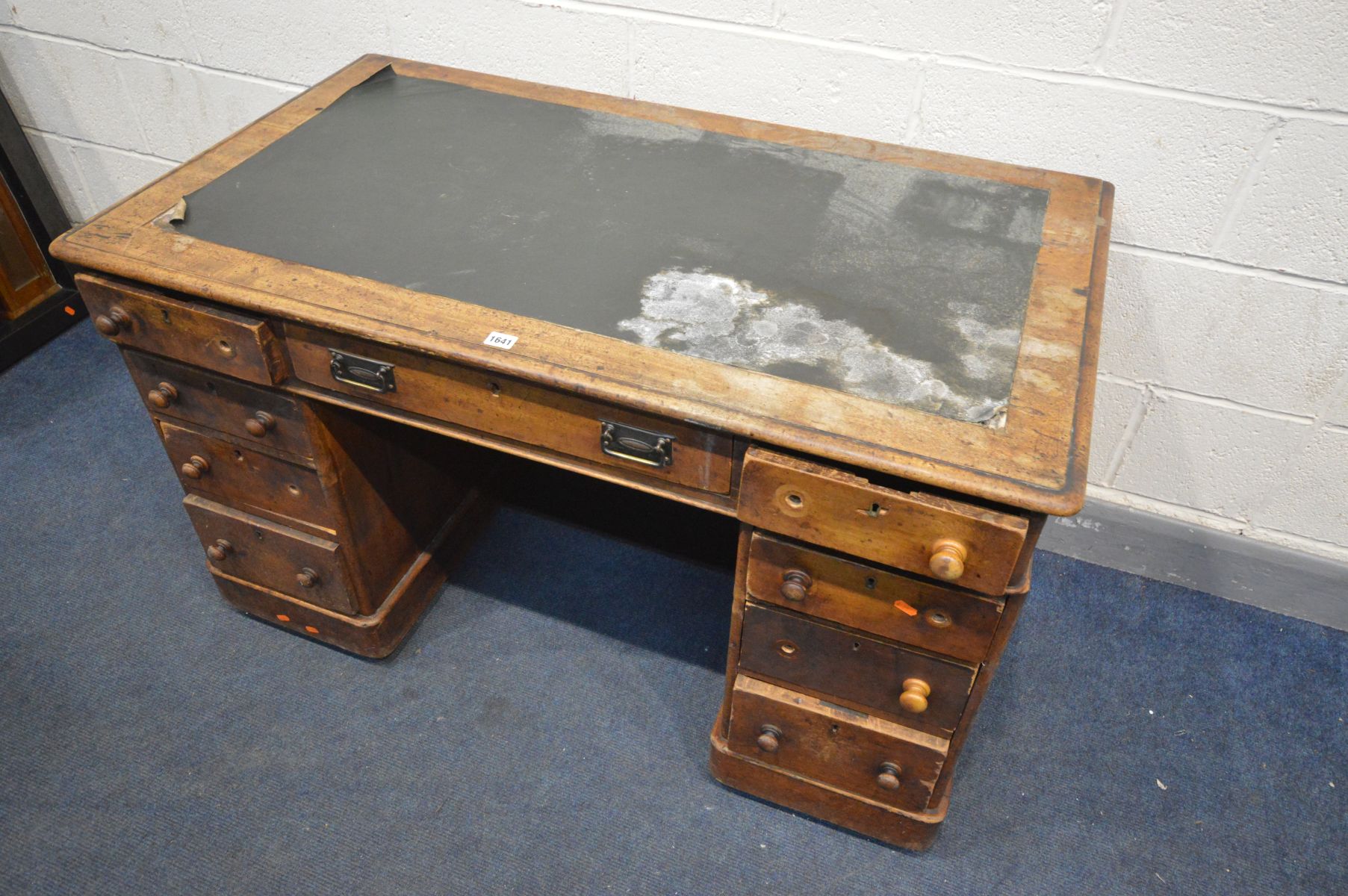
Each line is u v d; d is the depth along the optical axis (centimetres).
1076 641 177
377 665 168
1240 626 181
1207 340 162
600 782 152
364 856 142
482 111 158
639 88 171
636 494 201
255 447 141
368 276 121
